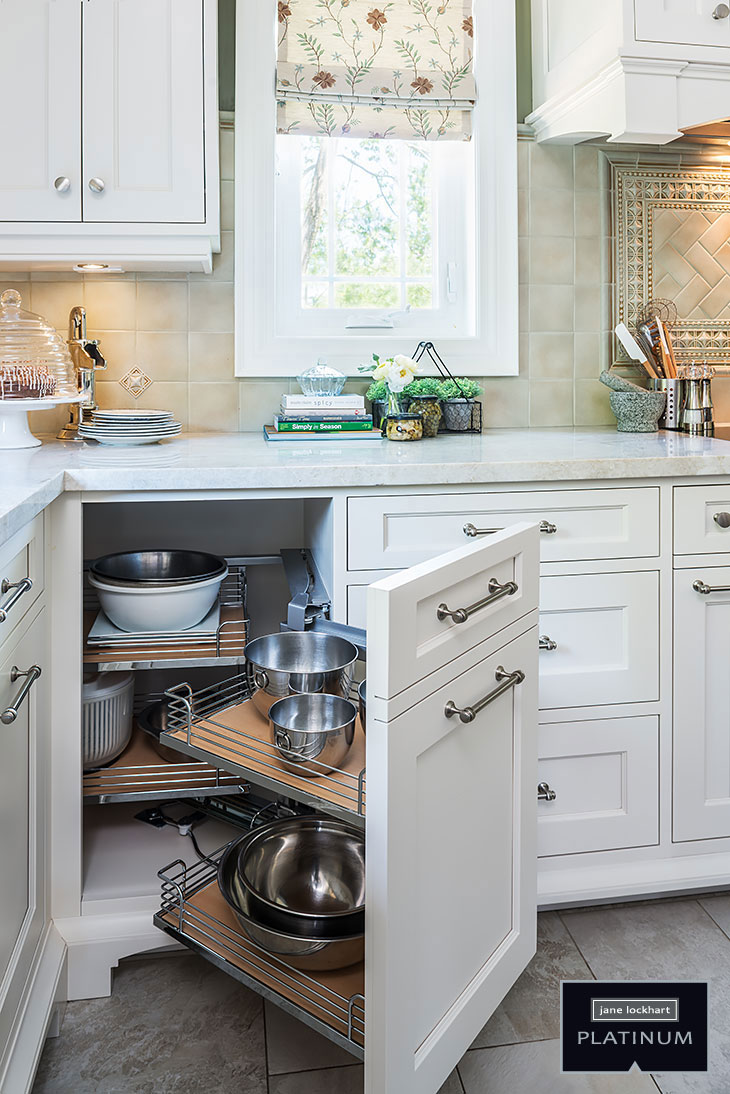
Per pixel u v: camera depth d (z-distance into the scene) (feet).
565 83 7.36
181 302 7.43
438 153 8.03
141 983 5.57
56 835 5.44
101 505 7.38
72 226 6.33
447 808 3.92
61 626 5.39
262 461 5.71
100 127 6.30
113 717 6.09
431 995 3.88
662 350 7.89
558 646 6.05
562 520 5.96
